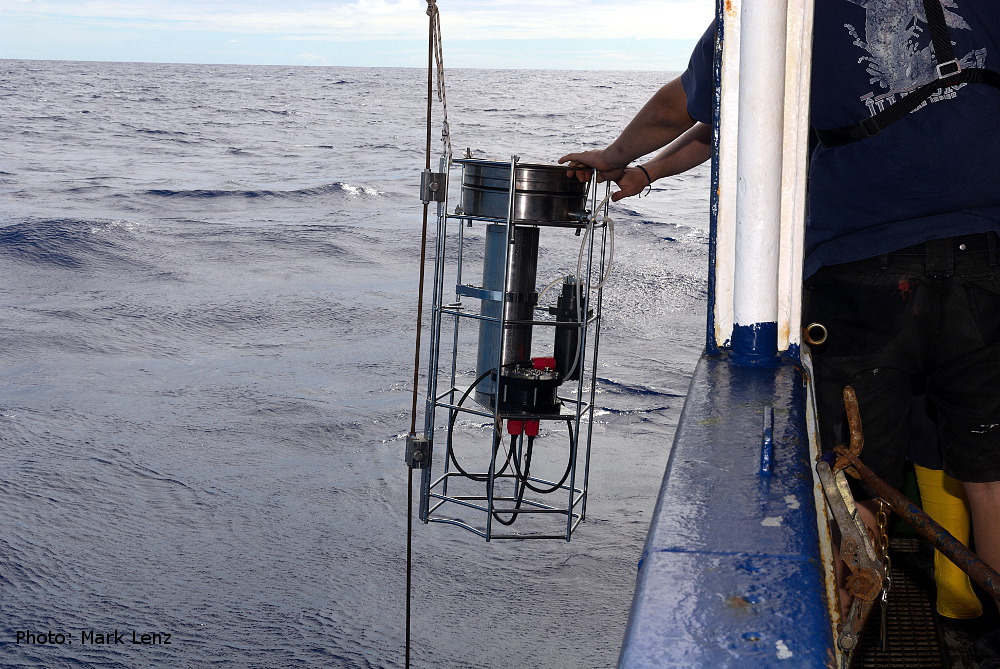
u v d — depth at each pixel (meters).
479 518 6.61
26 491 7.06
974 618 2.37
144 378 9.88
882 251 1.79
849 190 1.82
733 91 1.72
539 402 3.02
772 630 0.77
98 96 90.88
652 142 2.39
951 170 1.71
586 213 2.80
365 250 17.47
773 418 1.35
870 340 1.83
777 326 1.76
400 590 5.80
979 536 1.92
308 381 9.77
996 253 1.74
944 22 1.67
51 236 17.38
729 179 1.76
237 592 5.77
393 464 7.64
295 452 7.93
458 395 8.82
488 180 2.86
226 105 81.50
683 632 0.77
